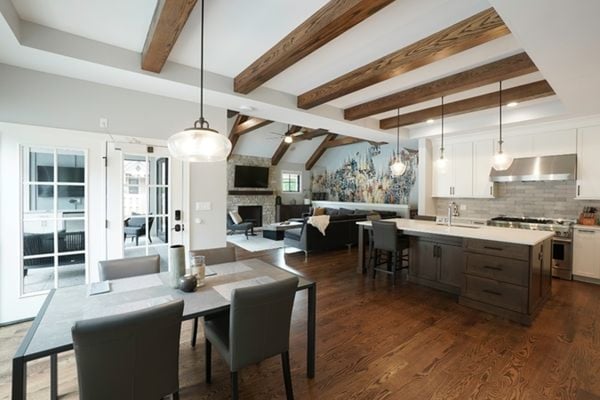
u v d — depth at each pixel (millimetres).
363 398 1894
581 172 4348
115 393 1272
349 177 10148
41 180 2959
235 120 8438
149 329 1312
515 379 2068
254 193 10070
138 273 2283
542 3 1680
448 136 5703
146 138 3475
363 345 2531
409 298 3607
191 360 2312
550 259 3598
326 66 3135
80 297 1765
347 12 1926
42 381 2025
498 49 2742
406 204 8383
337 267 5039
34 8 2180
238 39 2570
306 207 11008
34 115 2873
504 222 4828
